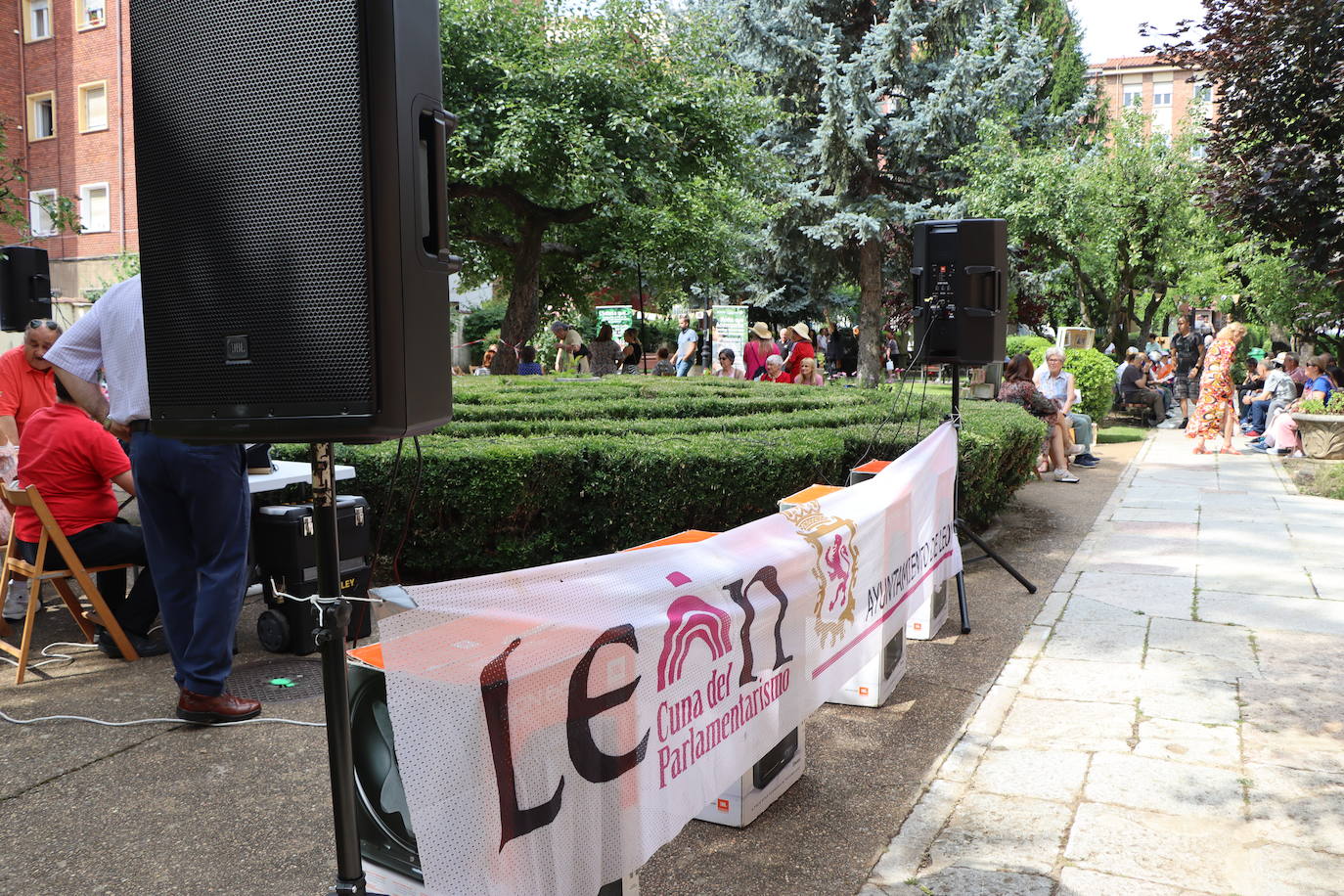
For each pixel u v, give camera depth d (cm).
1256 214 1222
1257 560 719
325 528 213
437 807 192
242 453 409
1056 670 490
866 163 2670
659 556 258
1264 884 297
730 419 810
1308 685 465
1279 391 1398
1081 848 319
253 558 613
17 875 298
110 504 511
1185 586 650
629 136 1856
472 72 1838
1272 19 1167
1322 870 305
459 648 195
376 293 196
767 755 343
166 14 209
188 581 414
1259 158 1199
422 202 203
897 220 2681
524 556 622
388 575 624
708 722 274
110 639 504
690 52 2006
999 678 481
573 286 2467
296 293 199
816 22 2673
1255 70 1209
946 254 575
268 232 200
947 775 375
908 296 3095
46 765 375
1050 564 718
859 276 2998
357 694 234
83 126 2722
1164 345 2511
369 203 194
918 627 539
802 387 1189
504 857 205
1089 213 2111
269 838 322
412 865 226
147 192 216
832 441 682
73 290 2767
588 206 2002
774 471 632
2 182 1231
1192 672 485
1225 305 2264
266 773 370
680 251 2045
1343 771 373
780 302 3164
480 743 199
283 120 197
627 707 239
